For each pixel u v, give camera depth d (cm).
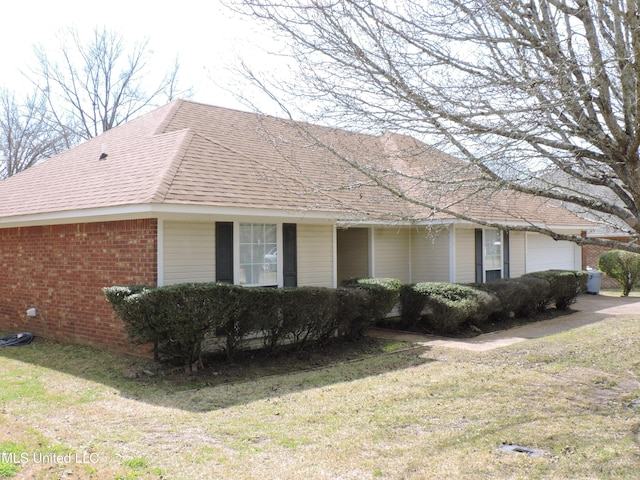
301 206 1088
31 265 1253
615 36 552
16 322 1300
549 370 907
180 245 995
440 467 520
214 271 1044
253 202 1029
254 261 1109
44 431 611
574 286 1652
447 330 1277
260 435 605
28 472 468
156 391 794
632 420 657
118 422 650
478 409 699
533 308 1538
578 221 1931
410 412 687
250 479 492
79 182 1195
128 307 844
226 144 1294
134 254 997
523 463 529
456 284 1346
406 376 875
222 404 727
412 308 1336
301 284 1198
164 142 1182
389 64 608
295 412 689
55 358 1012
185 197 941
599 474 505
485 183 619
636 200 585
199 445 573
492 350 1080
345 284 1241
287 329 993
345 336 1166
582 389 793
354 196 1187
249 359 995
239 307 908
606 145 582
